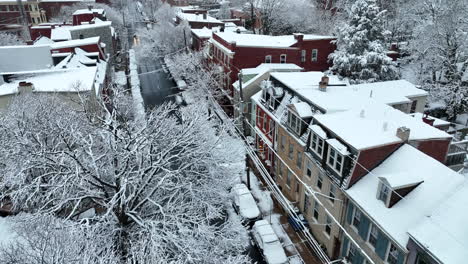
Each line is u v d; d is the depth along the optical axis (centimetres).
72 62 4125
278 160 2611
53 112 2242
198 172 2030
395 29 5169
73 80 3077
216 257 1617
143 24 9538
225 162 2375
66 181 1548
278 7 6066
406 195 1520
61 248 1158
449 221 1270
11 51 3853
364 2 4169
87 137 2034
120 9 10338
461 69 3681
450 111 3647
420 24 4409
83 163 1759
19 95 2619
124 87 4981
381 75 4138
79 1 8519
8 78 3212
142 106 3994
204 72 4191
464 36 3656
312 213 2133
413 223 1414
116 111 1841
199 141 2123
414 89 2794
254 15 6575
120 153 1627
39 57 3966
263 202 2516
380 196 1576
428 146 1805
